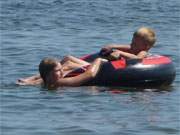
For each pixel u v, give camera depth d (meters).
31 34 41.50
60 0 60.97
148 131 20.09
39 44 37.44
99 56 27.38
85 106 22.91
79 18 50.25
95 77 26.23
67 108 22.58
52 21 48.19
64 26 45.81
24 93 24.75
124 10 55.69
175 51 35.94
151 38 26.86
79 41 39.12
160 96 24.67
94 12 53.88
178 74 28.97
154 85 26.42
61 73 26.17
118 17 51.34
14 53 33.97
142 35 26.78
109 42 39.16
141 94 24.92
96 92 25.09
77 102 23.47
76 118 21.34
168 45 38.00
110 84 26.19
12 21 47.53
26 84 26.31
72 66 26.77
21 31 42.81
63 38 40.09
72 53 35.09
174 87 26.45
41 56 33.53
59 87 25.88
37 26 45.53
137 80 26.16
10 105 22.92
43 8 55.53
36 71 29.17
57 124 20.64
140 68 26.20
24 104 23.06
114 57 26.56
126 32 43.53
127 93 25.08
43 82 26.44
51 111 22.19
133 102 23.61
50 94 24.64
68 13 52.84
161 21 49.66
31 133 19.78
